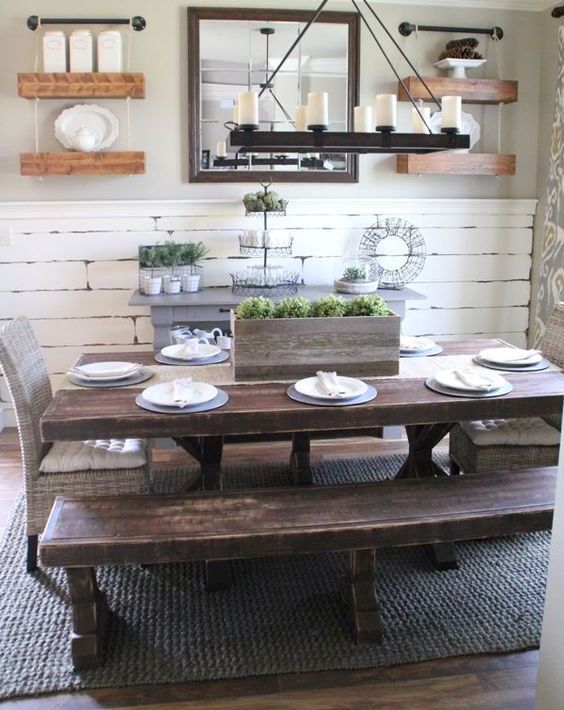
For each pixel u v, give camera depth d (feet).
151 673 7.25
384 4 14.12
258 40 13.76
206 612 8.27
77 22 13.41
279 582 8.93
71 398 8.46
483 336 15.66
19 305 14.20
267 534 7.16
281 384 8.98
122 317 14.40
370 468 12.38
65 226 13.98
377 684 7.12
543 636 6.01
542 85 14.84
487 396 8.45
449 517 7.48
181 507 7.70
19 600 8.52
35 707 6.85
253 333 8.97
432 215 14.94
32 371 9.25
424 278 15.19
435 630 7.91
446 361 10.07
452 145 9.07
